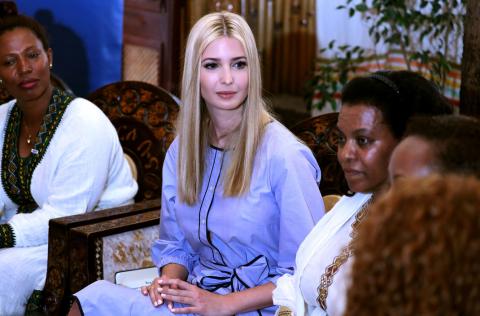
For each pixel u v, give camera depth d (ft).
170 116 9.54
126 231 8.02
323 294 5.36
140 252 8.20
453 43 13.28
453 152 3.55
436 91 5.09
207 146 6.97
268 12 16.96
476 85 7.61
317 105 15.28
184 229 7.10
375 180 5.12
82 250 7.73
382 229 2.45
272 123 6.82
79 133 8.56
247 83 6.65
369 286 2.45
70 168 8.52
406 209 2.43
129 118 9.86
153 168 9.64
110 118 10.02
